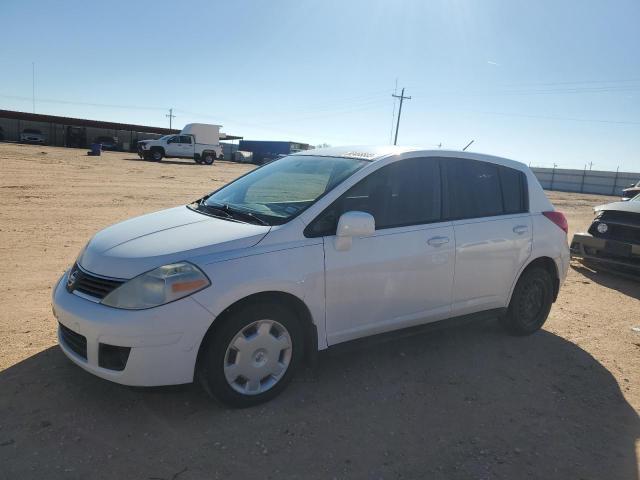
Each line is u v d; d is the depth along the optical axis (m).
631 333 5.51
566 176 53.81
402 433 3.30
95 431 3.08
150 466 2.81
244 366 3.36
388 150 4.32
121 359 3.06
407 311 4.10
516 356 4.66
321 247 3.57
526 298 5.07
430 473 2.93
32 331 4.41
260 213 3.78
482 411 3.65
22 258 6.90
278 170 4.62
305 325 3.65
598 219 8.16
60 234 8.72
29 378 3.61
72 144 51.78
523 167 5.15
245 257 3.29
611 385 4.20
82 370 3.76
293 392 3.71
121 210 12.03
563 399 3.91
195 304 3.08
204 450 2.98
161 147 38.25
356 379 3.98
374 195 3.96
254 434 3.16
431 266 4.15
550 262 5.18
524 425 3.50
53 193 14.18
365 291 3.81
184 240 3.35
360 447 3.12
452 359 4.49
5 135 51.28
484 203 4.70
